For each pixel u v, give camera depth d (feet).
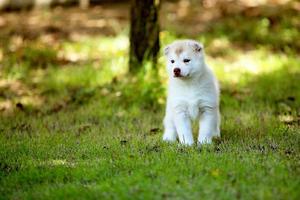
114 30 64.39
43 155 31.37
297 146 30.81
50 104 44.24
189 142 33.06
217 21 66.64
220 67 51.55
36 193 25.26
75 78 49.06
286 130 34.30
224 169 26.25
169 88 35.06
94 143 33.45
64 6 77.56
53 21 69.21
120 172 27.09
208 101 33.65
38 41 60.34
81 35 63.46
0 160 30.45
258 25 62.54
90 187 25.40
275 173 25.48
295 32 61.05
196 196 23.25
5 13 74.49
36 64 53.88
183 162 27.55
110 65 51.03
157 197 23.41
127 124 38.60
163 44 53.21
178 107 33.91
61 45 58.03
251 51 57.72
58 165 29.07
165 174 26.04
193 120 35.53
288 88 46.14
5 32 63.93
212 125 33.94
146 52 47.65
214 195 23.25
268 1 72.33
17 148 32.76
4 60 53.88
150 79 45.44
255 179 24.88
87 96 45.14
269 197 22.82
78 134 36.29
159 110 42.29
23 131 37.37
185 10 72.69
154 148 31.55
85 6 77.41
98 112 41.75
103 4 78.64
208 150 30.53
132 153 30.40
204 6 74.23
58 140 34.60
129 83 45.93
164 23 64.80
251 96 44.37
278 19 65.41
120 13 73.10
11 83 49.14
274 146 30.83
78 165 28.86
